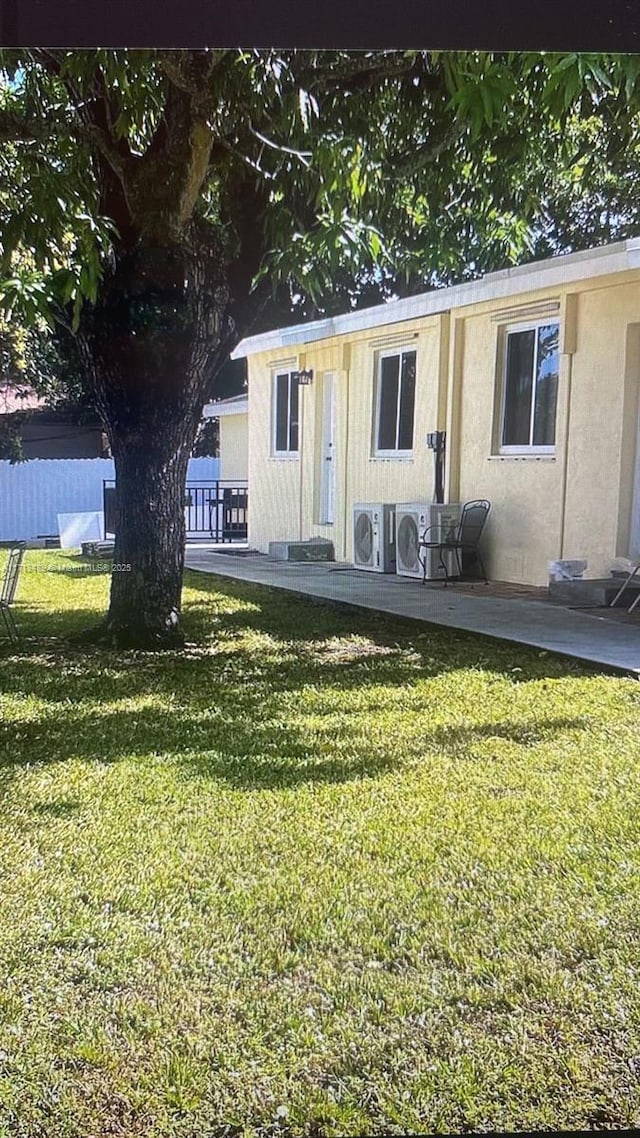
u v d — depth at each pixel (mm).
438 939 2678
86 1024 2297
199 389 6871
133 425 6789
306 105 5246
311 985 2467
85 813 3596
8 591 7449
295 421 14500
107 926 2734
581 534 9195
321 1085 2109
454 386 10828
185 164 5910
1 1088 2088
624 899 2906
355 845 3285
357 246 5379
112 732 4691
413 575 10773
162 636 6988
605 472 8867
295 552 13250
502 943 2656
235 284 6793
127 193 6027
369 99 6191
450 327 10828
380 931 2723
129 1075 2133
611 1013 2344
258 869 3109
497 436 10383
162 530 6980
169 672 6082
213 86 5207
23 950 2611
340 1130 1991
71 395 19266
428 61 5656
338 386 13102
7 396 19391
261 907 2852
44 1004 2373
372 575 11281
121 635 6980
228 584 10680
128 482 6930
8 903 2873
